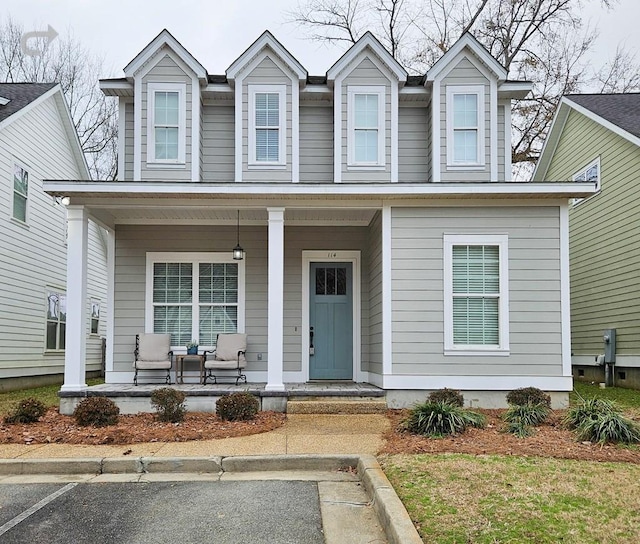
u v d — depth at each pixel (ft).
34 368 46.98
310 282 37.55
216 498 16.94
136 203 31.12
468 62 35.50
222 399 27.50
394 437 23.59
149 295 36.47
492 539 12.28
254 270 37.14
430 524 13.29
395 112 35.12
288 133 34.94
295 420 27.61
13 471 19.93
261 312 36.94
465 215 31.40
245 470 20.33
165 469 20.20
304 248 37.35
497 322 31.12
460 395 28.48
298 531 14.34
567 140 51.65
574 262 50.57
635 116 43.42
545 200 31.32
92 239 59.82
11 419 26.37
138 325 36.29
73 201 30.71
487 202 31.35
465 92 35.32
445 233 31.30
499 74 35.27
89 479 19.22
